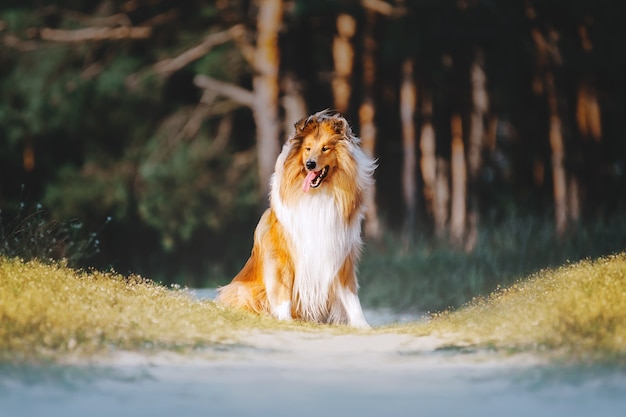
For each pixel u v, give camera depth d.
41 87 31.98
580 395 6.10
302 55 32.72
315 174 11.08
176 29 32.91
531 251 18.73
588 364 6.92
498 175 32.81
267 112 28.73
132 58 32.72
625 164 33.00
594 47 29.30
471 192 31.66
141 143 33.50
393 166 33.31
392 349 8.54
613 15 29.19
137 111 33.38
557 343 7.66
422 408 5.78
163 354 7.71
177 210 31.59
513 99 33.00
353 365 7.52
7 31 32.12
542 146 33.28
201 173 32.62
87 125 32.84
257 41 30.05
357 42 31.52
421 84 31.14
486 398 6.08
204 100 33.00
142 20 33.94
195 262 33.19
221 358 7.75
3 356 6.99
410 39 28.20
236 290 11.32
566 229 20.23
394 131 33.09
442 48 29.83
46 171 34.12
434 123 32.72
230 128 34.25
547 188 33.41
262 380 6.75
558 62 29.27
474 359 7.68
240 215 32.84
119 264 32.88
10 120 32.06
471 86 31.38
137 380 6.62
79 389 6.25
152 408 5.71
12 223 13.18
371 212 28.44
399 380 6.79
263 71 28.80
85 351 7.43
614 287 9.26
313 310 11.32
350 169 11.25
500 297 10.52
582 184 30.75
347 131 11.32
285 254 11.26
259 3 30.53
